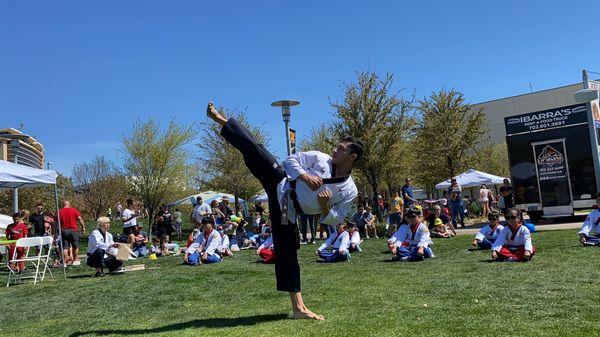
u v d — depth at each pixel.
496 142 50.94
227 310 5.71
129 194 27.67
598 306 4.79
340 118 23.08
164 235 16.53
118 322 5.43
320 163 4.64
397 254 10.10
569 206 16.44
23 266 11.73
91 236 10.88
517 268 7.70
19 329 5.43
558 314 4.54
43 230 15.29
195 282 8.50
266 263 11.27
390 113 22.61
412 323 4.44
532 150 17.09
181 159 27.67
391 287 6.70
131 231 16.05
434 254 10.69
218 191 28.45
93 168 45.72
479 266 8.27
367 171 22.98
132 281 9.19
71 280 10.27
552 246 10.08
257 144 4.80
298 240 4.91
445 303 5.33
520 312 4.69
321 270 9.20
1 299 7.96
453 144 29.69
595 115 16.72
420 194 44.50
